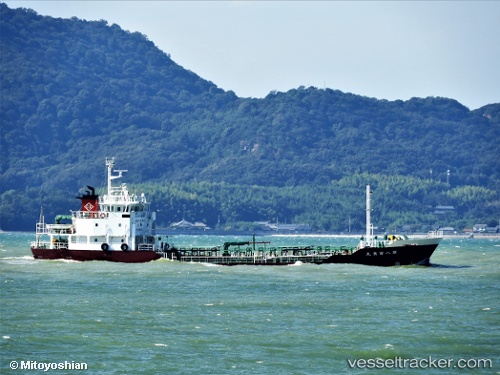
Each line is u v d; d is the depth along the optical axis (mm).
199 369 160375
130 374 156500
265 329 195000
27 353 170000
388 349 176750
